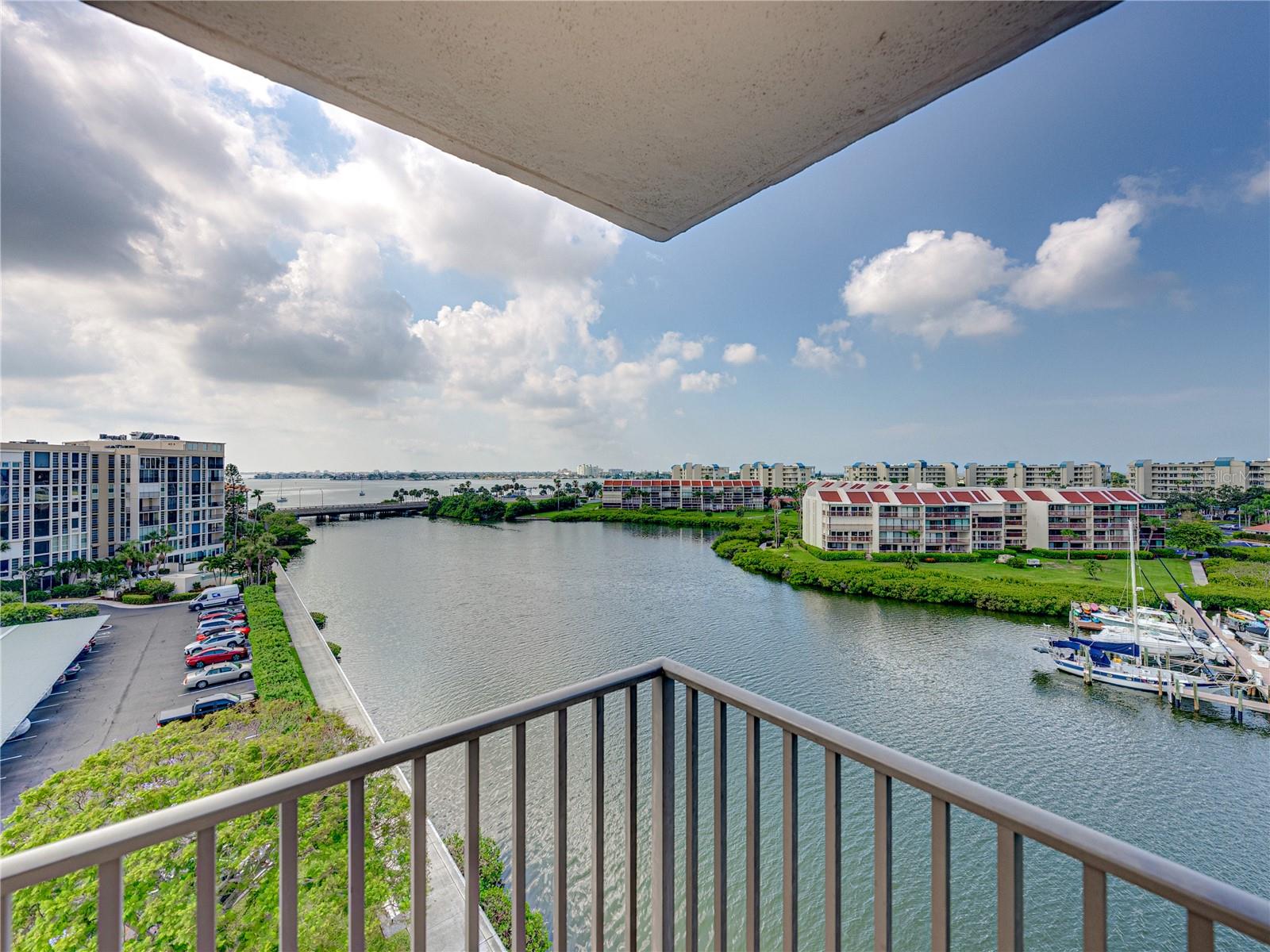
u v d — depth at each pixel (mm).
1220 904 427
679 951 1139
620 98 753
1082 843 510
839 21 608
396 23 613
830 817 748
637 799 1013
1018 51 670
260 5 585
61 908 2619
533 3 578
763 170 951
